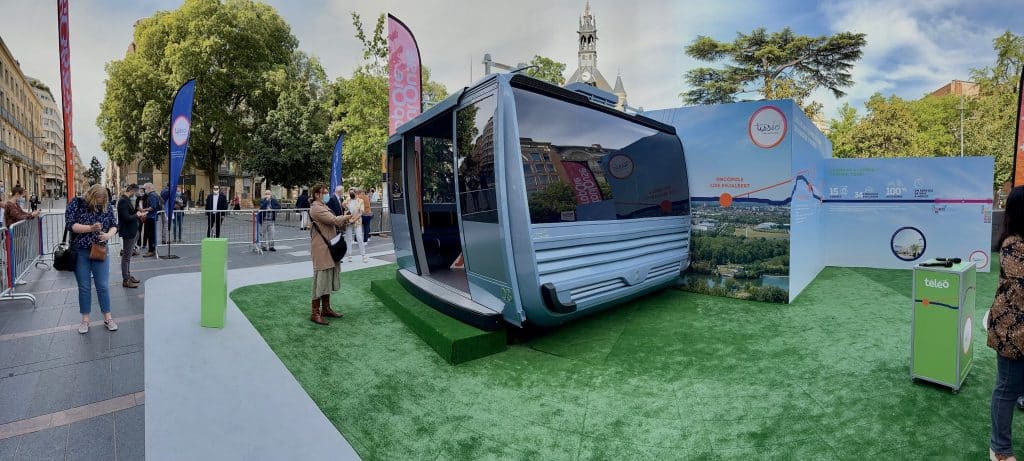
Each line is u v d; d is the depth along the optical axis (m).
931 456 2.61
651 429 3.04
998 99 23.67
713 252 6.44
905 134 25.62
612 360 4.20
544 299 4.12
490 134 4.26
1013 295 2.40
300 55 29.16
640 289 5.42
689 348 4.45
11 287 6.32
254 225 11.46
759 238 6.09
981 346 4.38
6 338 4.73
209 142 27.75
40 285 7.21
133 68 24.77
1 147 42.72
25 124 58.25
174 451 2.76
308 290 6.96
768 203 6.00
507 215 4.14
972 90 36.50
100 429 3.02
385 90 17.66
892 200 8.91
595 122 5.04
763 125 5.97
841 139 27.70
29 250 8.10
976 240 8.41
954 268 3.36
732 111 6.19
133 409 3.30
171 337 4.78
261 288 7.07
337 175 14.41
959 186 8.46
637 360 4.19
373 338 4.84
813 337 4.66
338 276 5.46
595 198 4.80
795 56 34.66
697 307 5.84
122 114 25.72
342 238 5.36
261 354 4.35
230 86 26.39
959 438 2.78
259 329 5.08
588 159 4.82
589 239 4.64
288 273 8.32
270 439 2.92
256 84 26.25
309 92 26.66
